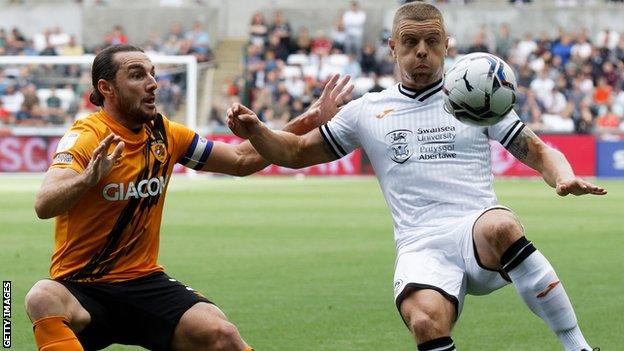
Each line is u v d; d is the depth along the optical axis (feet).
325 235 123.75
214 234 124.77
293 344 65.67
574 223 137.18
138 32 319.68
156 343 51.24
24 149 245.45
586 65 273.13
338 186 210.18
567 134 235.40
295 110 268.82
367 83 275.59
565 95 262.88
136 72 50.67
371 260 102.22
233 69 314.96
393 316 74.33
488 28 306.35
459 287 49.16
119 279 51.42
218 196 183.11
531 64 277.03
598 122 254.68
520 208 159.43
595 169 234.79
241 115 51.57
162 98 261.24
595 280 89.76
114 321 51.37
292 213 151.12
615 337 67.36
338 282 88.99
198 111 286.87
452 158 50.52
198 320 50.49
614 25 303.48
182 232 126.93
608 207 161.38
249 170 55.72
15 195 183.21
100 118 51.29
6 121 258.37
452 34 307.17
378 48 290.56
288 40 294.05
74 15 321.73
